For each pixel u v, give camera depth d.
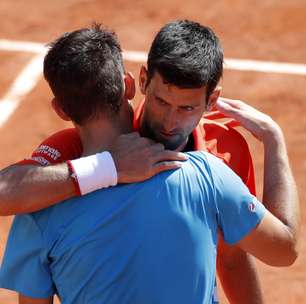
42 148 11.22
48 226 10.05
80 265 9.97
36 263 10.23
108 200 9.91
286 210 11.03
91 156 10.03
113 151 10.07
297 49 34.97
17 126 30.12
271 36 36.09
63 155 11.12
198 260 10.02
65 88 10.16
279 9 38.16
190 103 10.41
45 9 39.16
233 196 10.12
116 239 9.87
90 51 10.14
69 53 10.16
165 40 10.49
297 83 32.38
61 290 10.31
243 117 12.02
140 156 9.93
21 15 38.66
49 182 9.93
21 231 10.26
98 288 9.98
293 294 21.41
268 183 11.46
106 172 9.88
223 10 38.41
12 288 10.52
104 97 10.16
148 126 10.86
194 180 10.00
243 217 10.22
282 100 31.30
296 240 10.90
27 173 10.10
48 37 36.84
